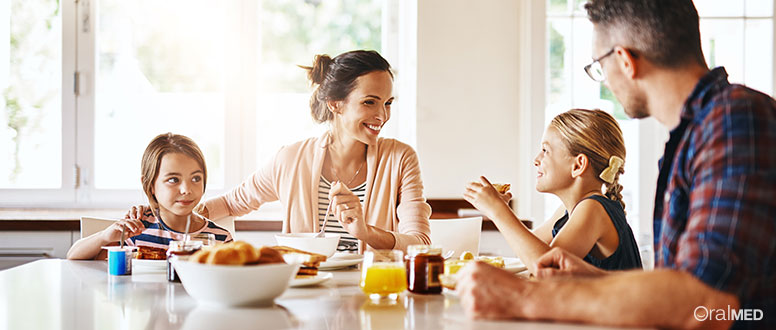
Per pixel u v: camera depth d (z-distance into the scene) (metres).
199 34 3.40
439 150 3.36
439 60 3.34
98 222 2.05
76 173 3.35
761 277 0.98
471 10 3.35
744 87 1.06
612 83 1.18
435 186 3.36
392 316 1.07
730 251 0.92
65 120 3.35
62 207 3.36
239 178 3.43
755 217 0.93
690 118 1.11
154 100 3.40
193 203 1.91
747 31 3.29
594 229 1.67
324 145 2.14
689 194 1.09
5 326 1.00
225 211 2.22
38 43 3.34
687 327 0.92
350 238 2.10
